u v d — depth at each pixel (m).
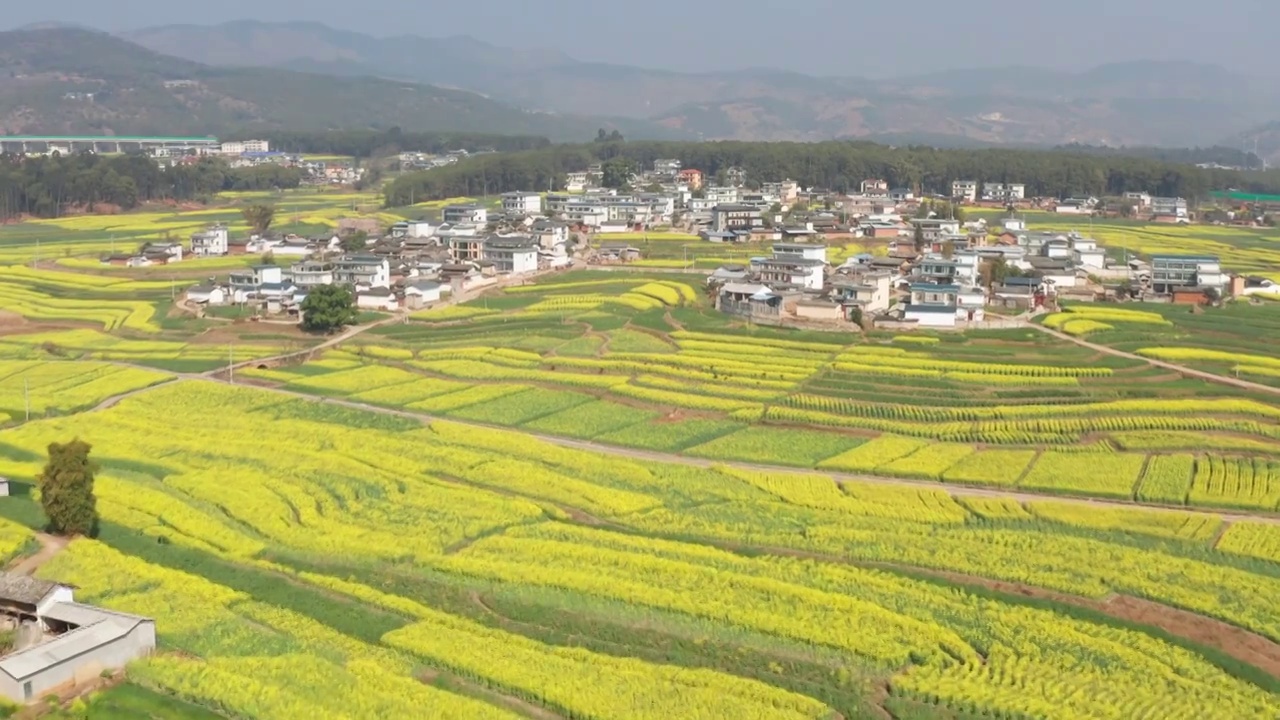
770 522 98.56
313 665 70.25
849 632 76.19
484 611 80.38
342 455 117.06
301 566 88.75
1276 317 180.25
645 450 122.00
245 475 109.75
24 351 173.00
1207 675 71.69
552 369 156.00
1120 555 90.19
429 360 163.25
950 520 99.06
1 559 86.75
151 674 69.25
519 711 66.94
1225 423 125.88
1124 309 183.75
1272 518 100.56
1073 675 71.12
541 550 90.69
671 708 66.06
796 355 158.50
